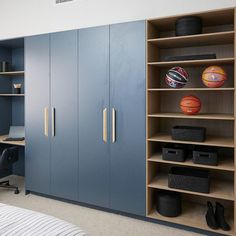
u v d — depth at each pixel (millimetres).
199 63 2436
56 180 3021
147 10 2973
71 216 2686
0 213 1410
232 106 2582
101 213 2760
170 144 2711
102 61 2662
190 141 2352
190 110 2338
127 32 2523
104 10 3221
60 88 2922
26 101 3166
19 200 3094
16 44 3604
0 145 3797
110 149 2676
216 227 2262
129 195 2607
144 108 2490
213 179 2664
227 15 2299
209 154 2279
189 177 2352
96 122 2736
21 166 4055
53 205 2955
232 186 2465
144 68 2469
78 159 2861
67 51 2852
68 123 2898
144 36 2453
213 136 2627
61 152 2963
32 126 3148
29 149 3189
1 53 3750
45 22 3617
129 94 2549
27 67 3133
